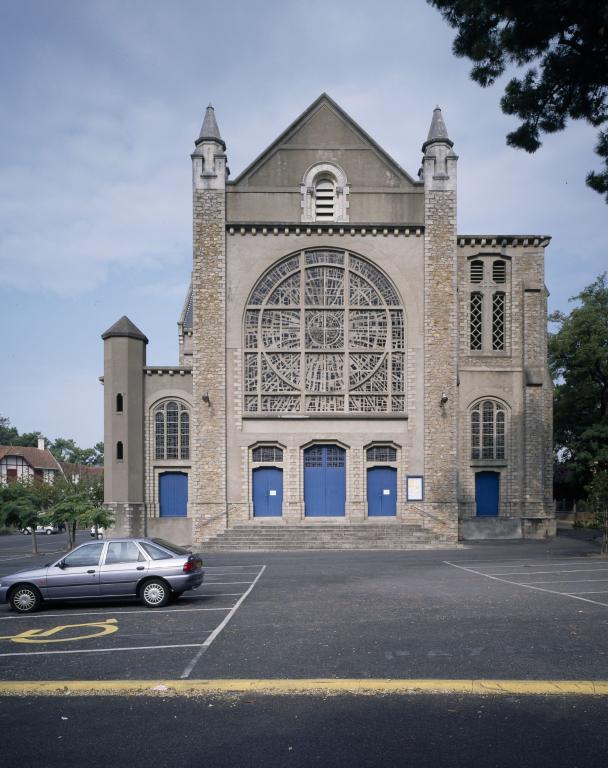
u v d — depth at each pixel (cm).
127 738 682
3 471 7844
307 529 2994
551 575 1873
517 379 3538
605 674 861
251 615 1299
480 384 3525
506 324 3562
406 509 3066
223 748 655
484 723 709
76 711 759
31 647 1055
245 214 3167
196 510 3028
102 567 1428
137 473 3397
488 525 3431
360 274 3170
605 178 1955
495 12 1762
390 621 1210
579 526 2630
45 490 3600
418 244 3167
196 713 749
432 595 1512
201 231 3122
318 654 977
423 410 3100
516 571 1981
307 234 3161
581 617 1226
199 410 3080
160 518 3391
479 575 1889
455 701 775
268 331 3166
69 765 622
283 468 3116
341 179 3180
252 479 3123
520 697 786
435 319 3114
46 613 1393
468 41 1862
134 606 1448
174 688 822
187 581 1430
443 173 3148
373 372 3141
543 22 1742
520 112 1936
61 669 922
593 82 1853
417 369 3127
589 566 2112
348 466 3111
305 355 3156
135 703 783
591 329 3925
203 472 3050
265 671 894
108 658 977
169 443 3475
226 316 3125
